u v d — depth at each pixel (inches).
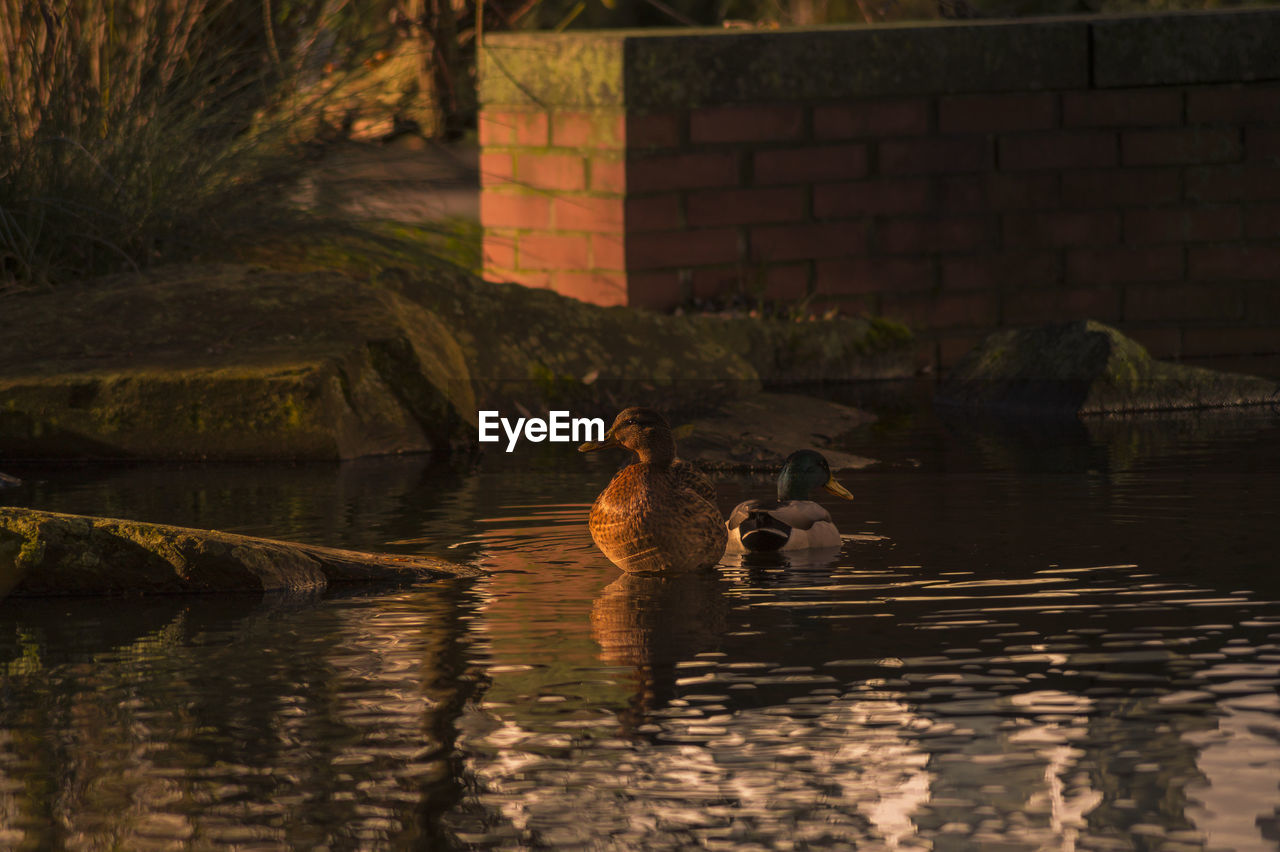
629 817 194.7
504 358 564.1
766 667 251.6
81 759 215.8
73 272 566.6
